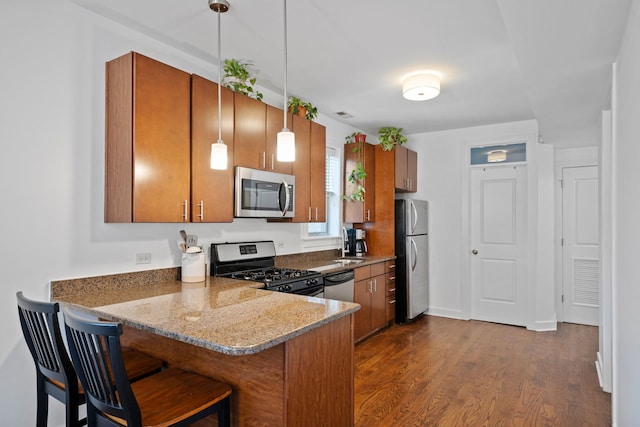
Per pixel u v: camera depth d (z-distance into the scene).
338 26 2.37
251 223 3.36
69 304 1.94
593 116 3.45
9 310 1.94
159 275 2.59
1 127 1.92
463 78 3.20
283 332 1.44
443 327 4.54
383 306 4.38
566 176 4.90
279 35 2.49
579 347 3.83
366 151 4.64
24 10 2.00
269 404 1.51
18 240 1.97
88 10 2.23
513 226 4.70
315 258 4.15
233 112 2.73
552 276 4.47
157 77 2.24
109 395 1.31
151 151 2.20
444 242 5.05
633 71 1.67
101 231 2.29
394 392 2.83
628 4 1.73
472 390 2.86
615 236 2.27
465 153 4.94
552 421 2.43
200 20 2.32
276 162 3.11
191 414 1.40
